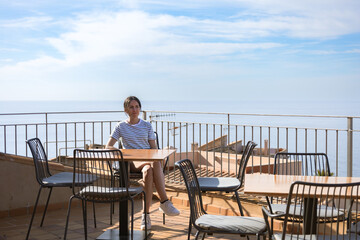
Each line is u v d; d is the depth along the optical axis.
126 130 4.70
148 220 4.52
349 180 3.06
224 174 8.12
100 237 4.20
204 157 10.72
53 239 4.27
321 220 3.26
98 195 3.61
